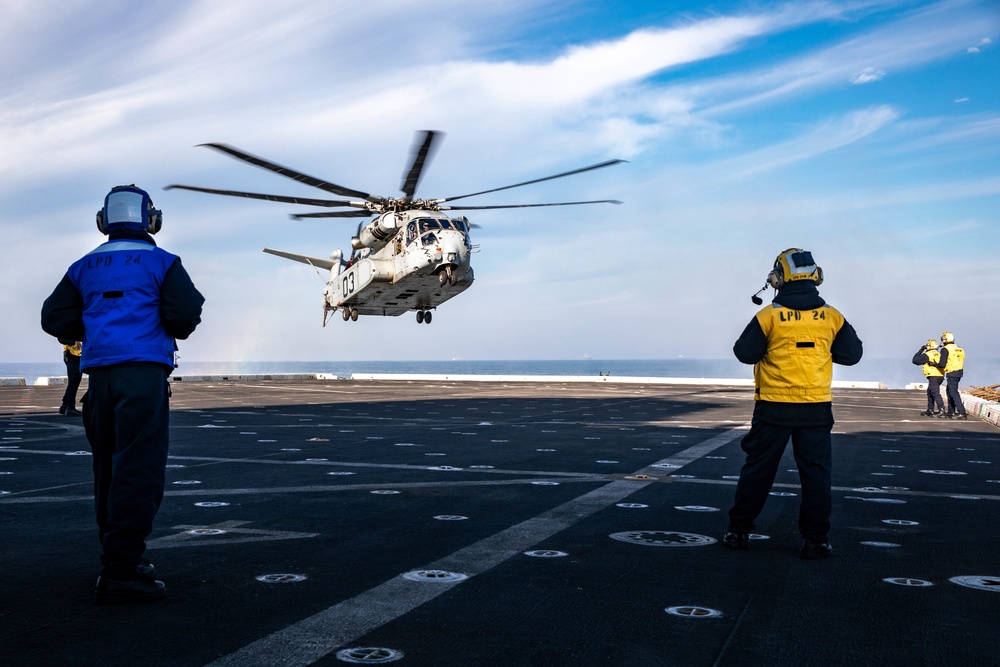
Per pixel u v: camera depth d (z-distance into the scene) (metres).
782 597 4.04
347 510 6.31
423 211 26.02
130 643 3.30
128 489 3.90
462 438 11.99
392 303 29.31
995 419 16.33
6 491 7.12
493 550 4.99
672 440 11.79
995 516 6.24
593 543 5.21
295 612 3.72
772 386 4.97
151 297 4.18
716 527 5.77
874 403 23.16
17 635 3.40
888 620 3.68
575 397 24.28
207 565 4.59
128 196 4.41
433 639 3.37
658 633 3.47
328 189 24.28
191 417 15.77
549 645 3.31
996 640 3.42
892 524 5.92
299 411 17.55
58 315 4.27
